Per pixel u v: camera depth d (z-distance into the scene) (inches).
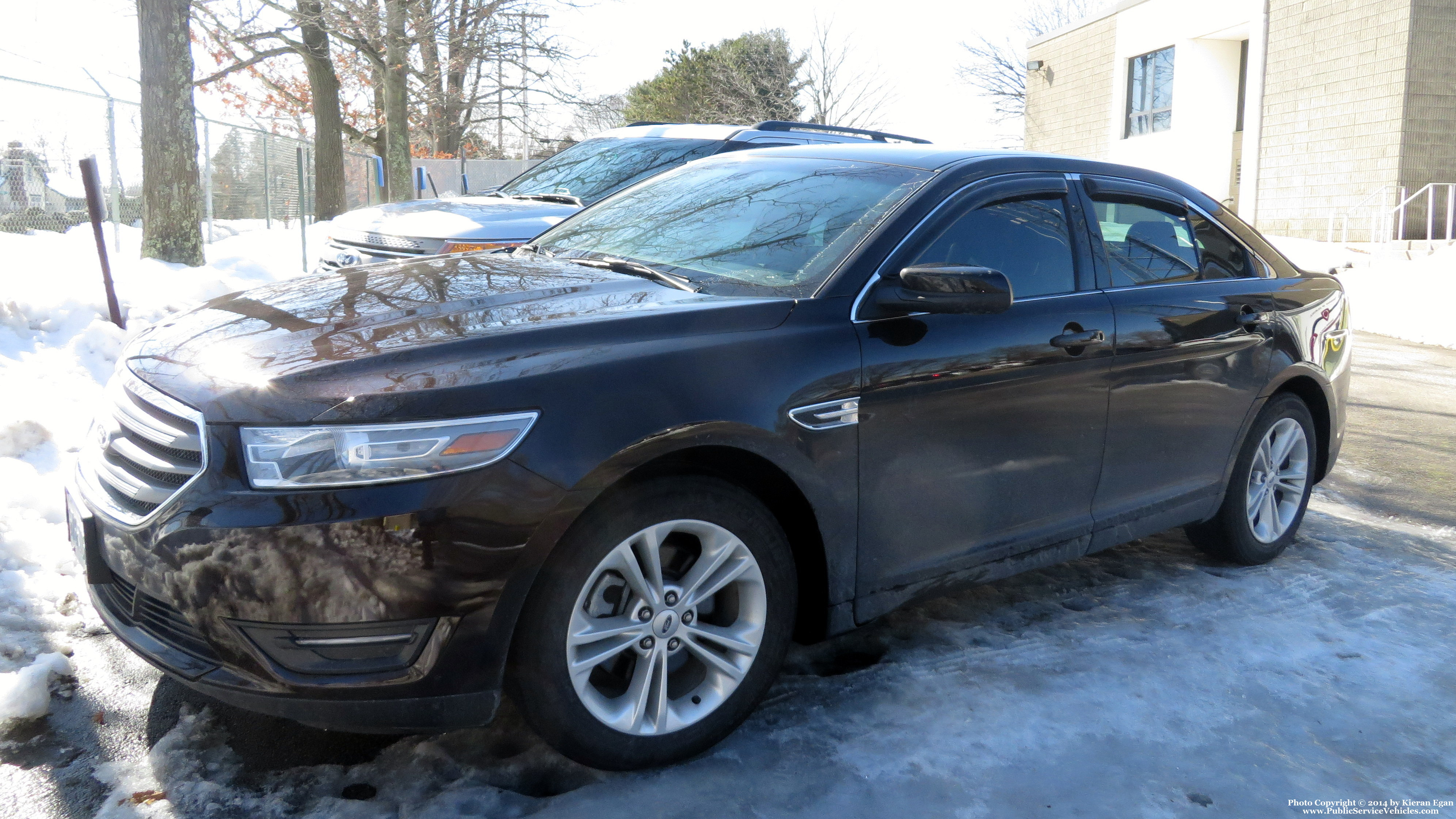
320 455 88.8
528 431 93.2
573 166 304.3
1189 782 109.0
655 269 130.6
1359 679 134.3
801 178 145.4
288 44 709.3
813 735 114.0
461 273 127.8
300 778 100.4
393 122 743.7
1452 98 713.6
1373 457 260.4
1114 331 140.2
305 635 89.4
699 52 1868.8
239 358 98.7
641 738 103.7
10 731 104.6
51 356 221.3
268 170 623.5
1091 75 1055.0
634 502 99.9
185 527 90.0
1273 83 824.9
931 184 132.3
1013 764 110.3
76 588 136.8
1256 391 164.7
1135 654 138.6
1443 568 178.7
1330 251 725.3
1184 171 916.6
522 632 96.1
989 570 132.3
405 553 88.7
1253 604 158.6
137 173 440.5
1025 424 130.8
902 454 118.8
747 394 105.3
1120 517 147.7
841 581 116.7
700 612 112.0
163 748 103.7
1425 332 494.6
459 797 98.7
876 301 117.8
